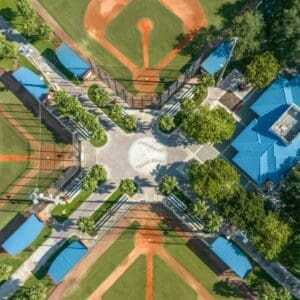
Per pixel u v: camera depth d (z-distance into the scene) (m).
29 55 111.50
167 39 114.94
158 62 114.00
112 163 109.75
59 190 109.12
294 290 103.38
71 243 106.88
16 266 107.06
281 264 104.44
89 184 103.62
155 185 108.38
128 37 115.50
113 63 114.44
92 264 106.62
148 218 107.62
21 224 108.75
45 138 112.06
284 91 107.00
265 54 104.50
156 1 115.81
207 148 109.62
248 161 104.44
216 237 105.19
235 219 98.31
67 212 108.56
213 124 101.25
